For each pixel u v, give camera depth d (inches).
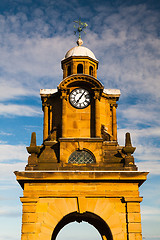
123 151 1083.9
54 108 1216.8
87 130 1144.8
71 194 1018.1
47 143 1117.1
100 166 1072.8
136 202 1016.2
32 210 1001.5
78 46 1288.1
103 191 1022.4
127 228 996.6
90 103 1169.4
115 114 1237.7
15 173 1018.1
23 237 975.0
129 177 1022.4
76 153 1098.7
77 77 1158.3
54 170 1044.5
